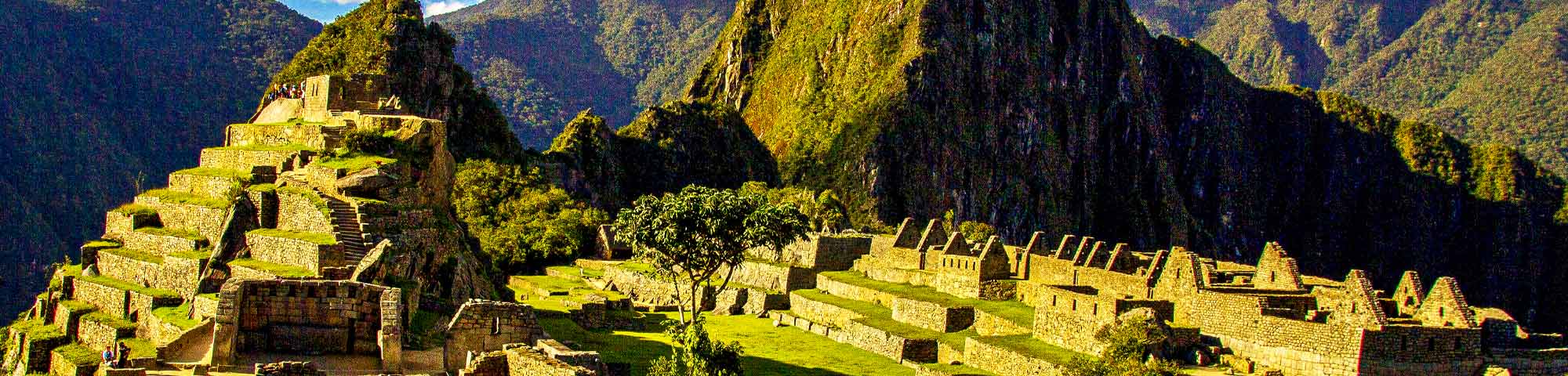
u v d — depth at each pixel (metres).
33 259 183.75
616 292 130.50
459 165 180.75
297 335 55.53
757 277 133.88
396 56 188.50
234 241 84.50
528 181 175.50
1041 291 86.31
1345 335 65.19
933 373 83.31
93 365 78.50
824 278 125.75
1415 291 70.31
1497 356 66.19
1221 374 68.50
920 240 123.62
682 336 73.25
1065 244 103.44
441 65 197.62
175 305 81.38
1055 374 75.00
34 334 87.81
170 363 56.25
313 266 75.88
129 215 97.25
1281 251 79.25
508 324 58.06
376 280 71.12
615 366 76.75
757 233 98.00
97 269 95.81
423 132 101.06
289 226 85.44
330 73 164.62
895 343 95.88
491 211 166.25
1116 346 71.12
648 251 101.88
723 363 71.06
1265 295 71.38
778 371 88.81
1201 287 76.81
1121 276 87.12
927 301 101.88
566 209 160.88
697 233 98.88
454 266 92.19
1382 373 64.50
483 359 52.31
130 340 76.75
